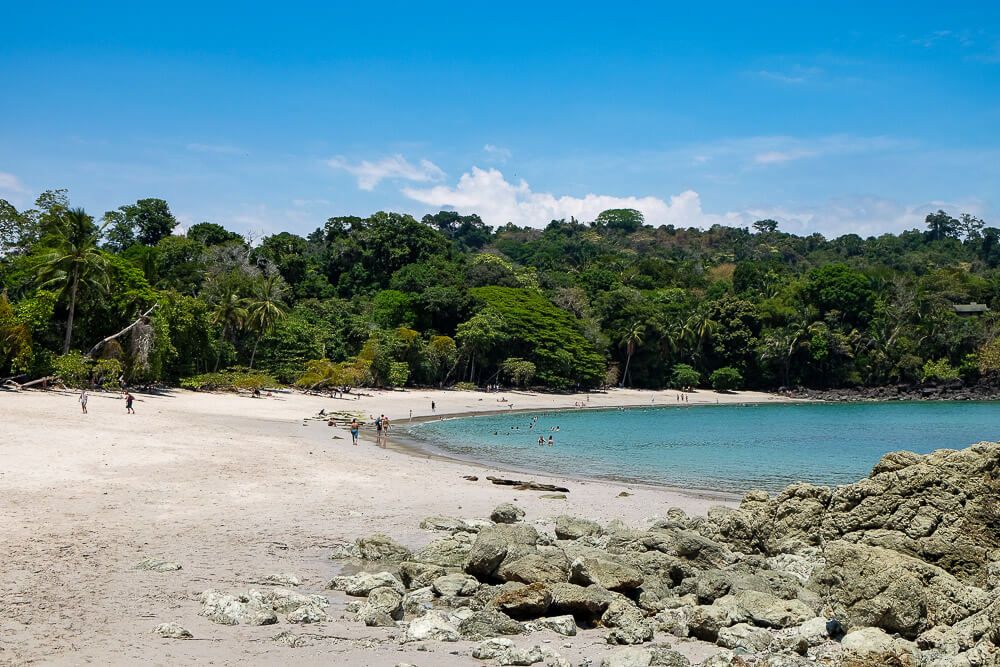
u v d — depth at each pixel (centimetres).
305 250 15312
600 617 1731
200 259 11819
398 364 11175
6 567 1836
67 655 1279
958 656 1435
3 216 9206
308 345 10475
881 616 1681
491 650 1409
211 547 2211
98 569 1883
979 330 15075
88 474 3183
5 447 3622
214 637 1430
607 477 4588
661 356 14550
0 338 6506
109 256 8250
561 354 12788
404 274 14088
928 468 2181
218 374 8919
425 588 1903
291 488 3291
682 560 2112
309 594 1802
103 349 7481
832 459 5684
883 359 15025
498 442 6406
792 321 15562
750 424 8925
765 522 2516
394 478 3822
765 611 1697
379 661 1345
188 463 3681
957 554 2023
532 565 1944
